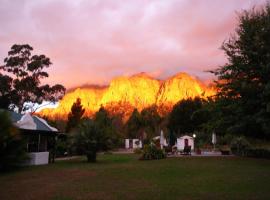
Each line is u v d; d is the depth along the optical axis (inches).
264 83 818.8
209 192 434.3
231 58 894.4
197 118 2913.4
